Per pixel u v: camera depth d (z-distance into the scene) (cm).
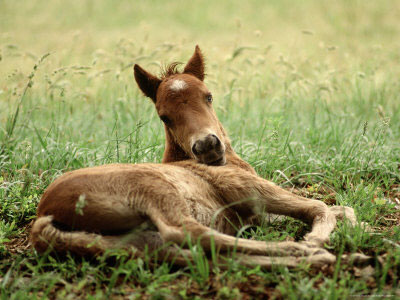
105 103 3778
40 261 1462
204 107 1862
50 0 9581
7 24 7856
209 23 7844
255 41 6231
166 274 1384
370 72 3853
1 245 1681
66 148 2594
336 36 6191
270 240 1605
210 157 1742
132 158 2470
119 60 3619
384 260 1417
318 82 3531
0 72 3788
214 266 1399
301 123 3167
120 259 1465
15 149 2597
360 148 2580
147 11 8825
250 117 3344
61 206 1479
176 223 1450
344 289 1243
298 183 2341
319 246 1509
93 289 1397
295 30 6862
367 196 2009
